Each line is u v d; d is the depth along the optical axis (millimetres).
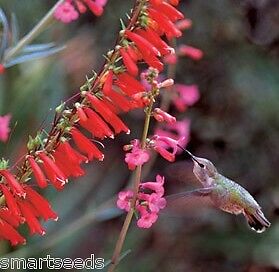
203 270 9734
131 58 3500
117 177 9570
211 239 9398
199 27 9969
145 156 3551
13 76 7457
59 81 7898
